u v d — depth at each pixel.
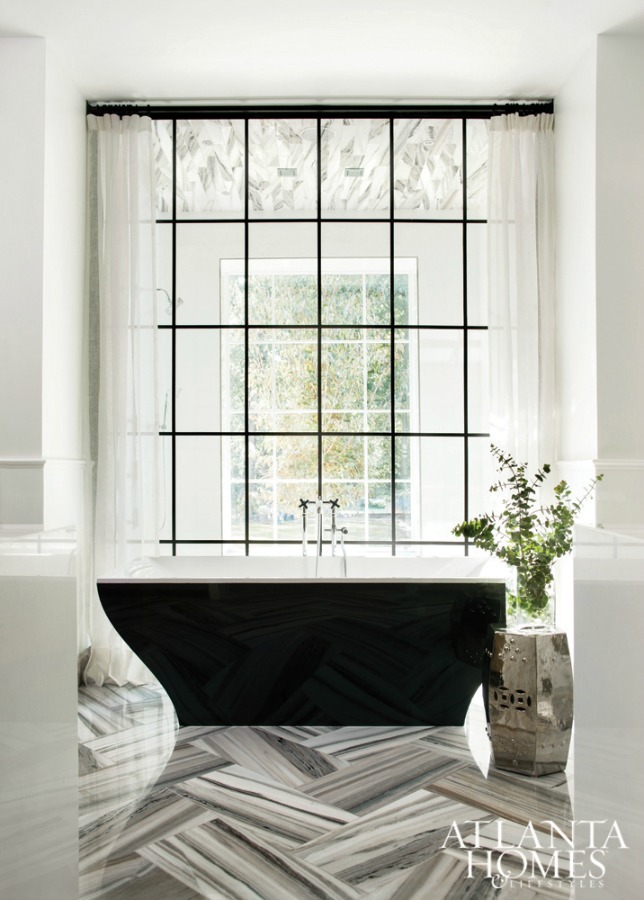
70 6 3.09
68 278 3.64
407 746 2.86
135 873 1.97
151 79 3.69
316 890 1.89
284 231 4.90
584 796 1.30
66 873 1.34
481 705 3.40
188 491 4.89
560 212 3.77
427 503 4.83
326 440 4.85
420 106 3.92
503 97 3.87
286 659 3.06
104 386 3.78
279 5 3.09
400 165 4.32
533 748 2.58
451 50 3.43
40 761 1.22
